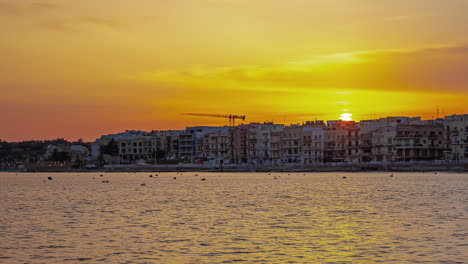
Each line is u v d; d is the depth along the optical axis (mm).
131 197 133125
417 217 87562
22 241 69250
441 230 74375
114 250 63656
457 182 171875
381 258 58875
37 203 118875
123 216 92625
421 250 62188
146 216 92250
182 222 84250
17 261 59031
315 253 61406
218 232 74562
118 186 183125
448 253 60594
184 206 108625
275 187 163625
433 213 92250
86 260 59250
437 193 131750
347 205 107438
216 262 57844
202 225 80938
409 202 111312
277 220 85750
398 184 167000
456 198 118250
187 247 64875
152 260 58938
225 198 126375
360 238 69500
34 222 85875
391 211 96188
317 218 87812
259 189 155875
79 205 113250
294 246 65000
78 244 67188
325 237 70312
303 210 99188
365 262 57375
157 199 126250
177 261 58406
